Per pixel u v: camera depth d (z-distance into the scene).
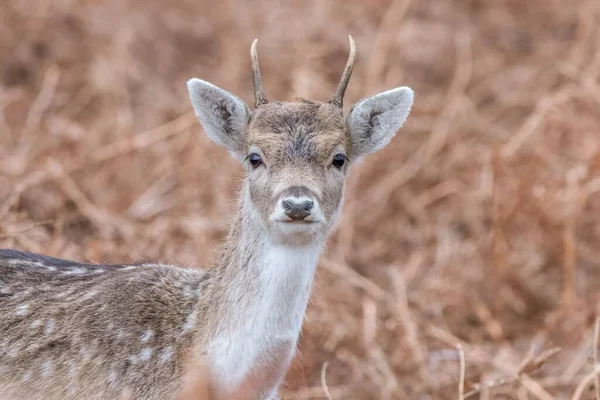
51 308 10.16
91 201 15.73
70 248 13.12
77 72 18.75
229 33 20.42
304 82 18.27
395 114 10.60
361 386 13.29
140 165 16.44
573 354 13.91
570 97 18.22
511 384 12.99
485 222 16.42
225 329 9.71
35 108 16.91
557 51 20.58
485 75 20.05
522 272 15.52
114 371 9.84
